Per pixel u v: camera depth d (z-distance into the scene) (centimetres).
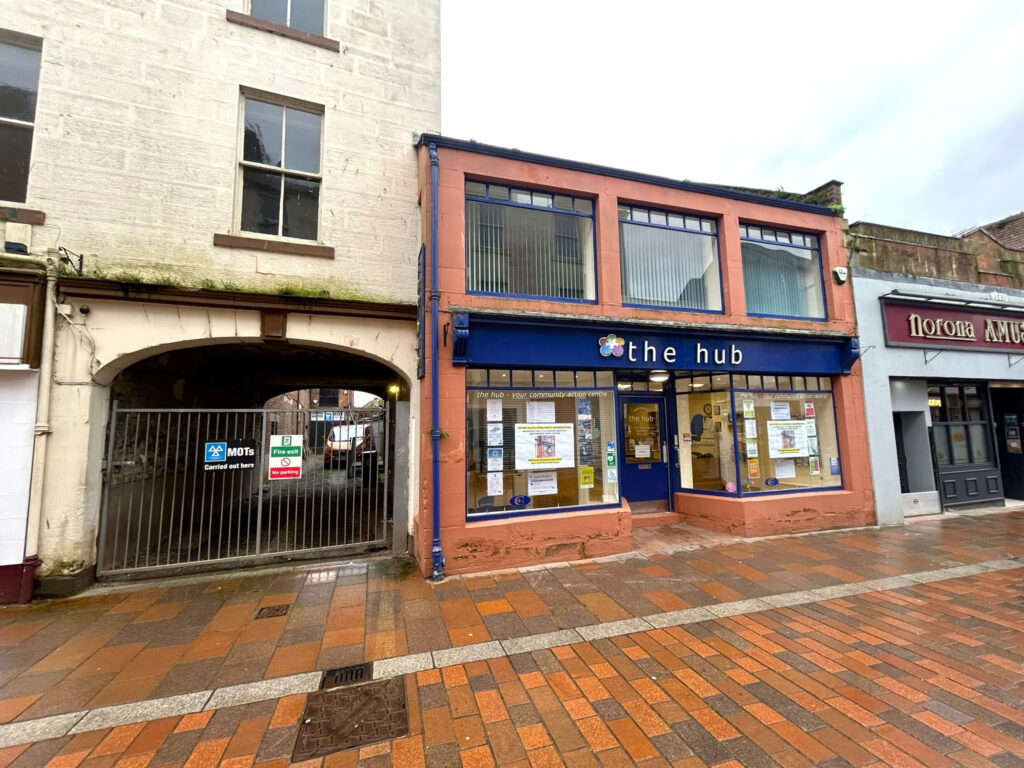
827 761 247
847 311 798
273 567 565
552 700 303
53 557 477
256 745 265
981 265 970
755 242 781
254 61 590
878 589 486
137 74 534
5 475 461
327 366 906
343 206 609
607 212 667
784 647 367
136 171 524
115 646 377
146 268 519
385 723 283
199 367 804
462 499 554
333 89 624
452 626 410
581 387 648
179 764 251
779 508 712
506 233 640
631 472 799
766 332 707
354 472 666
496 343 587
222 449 577
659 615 429
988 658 346
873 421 791
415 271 630
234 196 571
